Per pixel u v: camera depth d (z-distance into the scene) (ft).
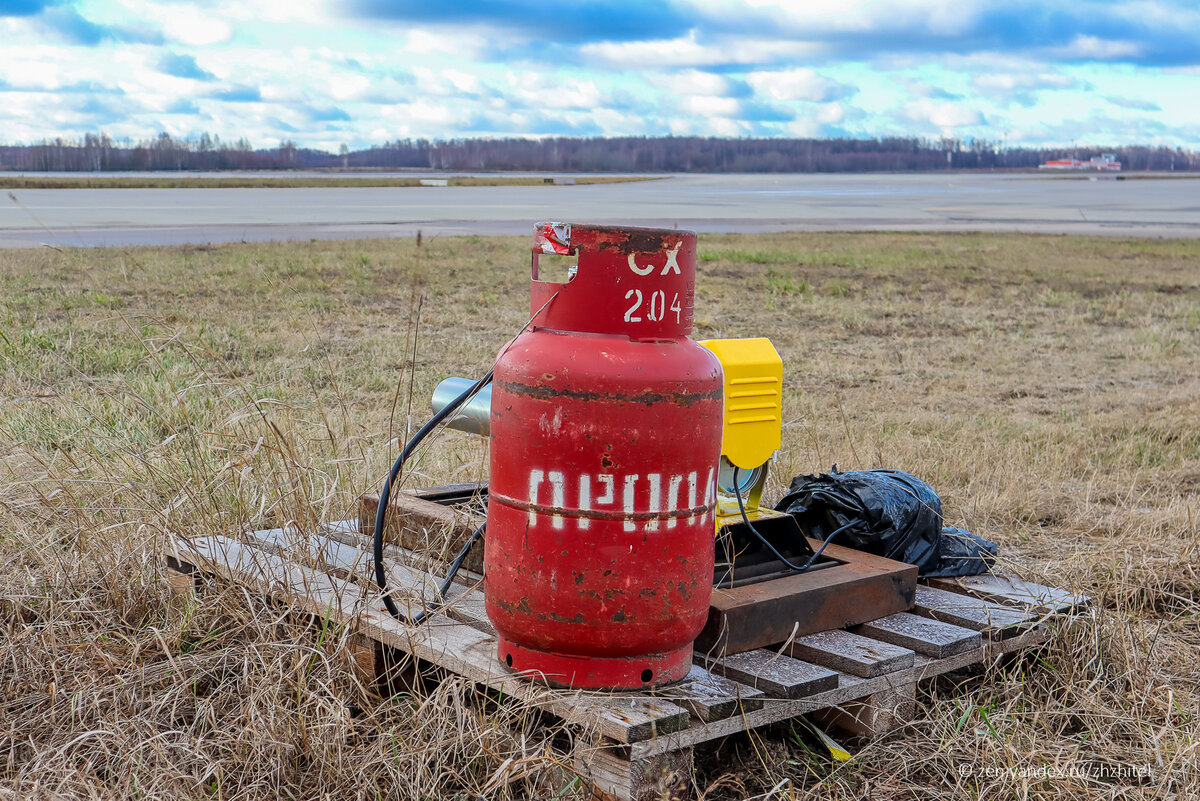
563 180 338.54
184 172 453.58
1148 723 10.68
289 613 10.80
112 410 19.40
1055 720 10.96
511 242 83.97
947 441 23.95
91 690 9.97
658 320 9.01
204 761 8.99
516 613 9.13
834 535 12.57
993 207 185.57
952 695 11.49
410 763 9.07
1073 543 17.21
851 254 83.76
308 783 9.03
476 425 11.84
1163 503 19.97
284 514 13.32
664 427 8.77
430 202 160.04
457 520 12.17
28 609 11.84
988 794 9.59
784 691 9.43
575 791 8.84
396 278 57.11
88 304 41.65
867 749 10.18
